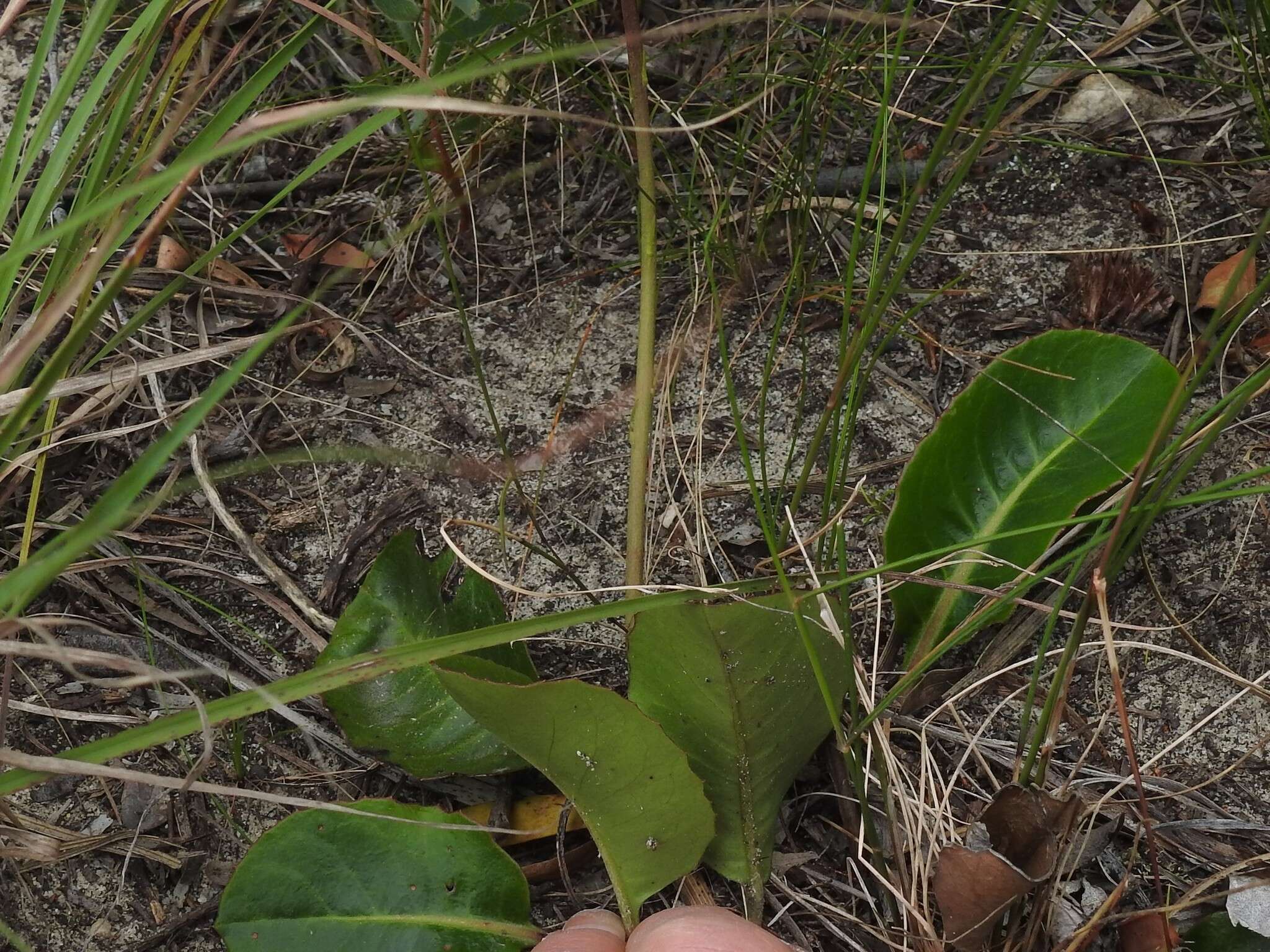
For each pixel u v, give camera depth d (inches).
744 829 7.8
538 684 6.6
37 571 5.6
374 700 8.3
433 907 7.5
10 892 8.3
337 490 10.0
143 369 8.7
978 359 10.1
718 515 9.6
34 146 7.8
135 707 9.0
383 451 8.6
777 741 7.6
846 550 9.2
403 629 8.5
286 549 9.7
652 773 7.1
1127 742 6.8
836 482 9.6
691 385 10.2
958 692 8.7
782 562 9.0
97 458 10.1
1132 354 8.7
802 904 8.1
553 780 7.2
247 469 8.8
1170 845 8.1
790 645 7.3
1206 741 8.5
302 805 6.7
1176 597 8.9
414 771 8.1
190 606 9.4
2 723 7.9
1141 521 8.2
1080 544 8.9
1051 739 7.2
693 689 7.4
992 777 8.2
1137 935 7.6
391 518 9.8
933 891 7.9
